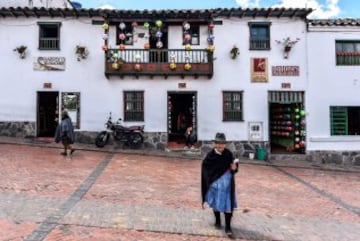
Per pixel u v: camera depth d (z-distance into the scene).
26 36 17.20
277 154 17.30
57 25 17.23
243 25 17.48
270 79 17.47
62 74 17.23
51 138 17.28
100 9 16.64
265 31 17.67
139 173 11.71
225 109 17.41
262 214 8.09
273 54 17.52
